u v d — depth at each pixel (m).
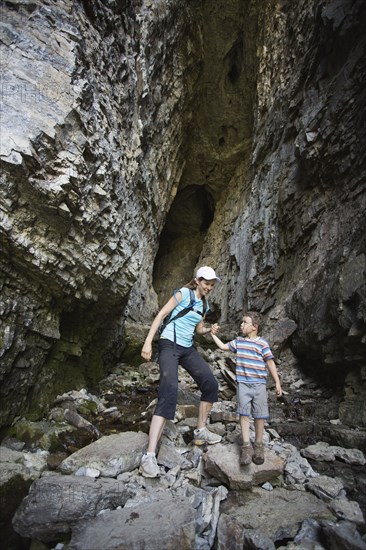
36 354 3.73
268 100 11.10
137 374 6.27
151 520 2.02
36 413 3.71
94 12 4.55
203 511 2.23
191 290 3.13
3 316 3.17
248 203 11.53
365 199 5.85
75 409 4.04
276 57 10.66
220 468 2.65
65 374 4.59
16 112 2.83
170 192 12.47
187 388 5.25
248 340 2.99
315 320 5.18
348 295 4.03
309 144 7.25
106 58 4.78
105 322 5.52
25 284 3.43
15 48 3.04
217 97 13.77
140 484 2.56
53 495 2.19
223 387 5.19
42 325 3.77
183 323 3.03
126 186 5.56
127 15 6.00
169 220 18.19
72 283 3.87
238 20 12.15
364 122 6.03
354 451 3.06
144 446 2.96
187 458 3.01
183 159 13.86
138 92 7.06
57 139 3.07
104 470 2.61
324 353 4.86
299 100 8.70
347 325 4.00
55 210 3.20
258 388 2.80
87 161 3.61
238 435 3.36
